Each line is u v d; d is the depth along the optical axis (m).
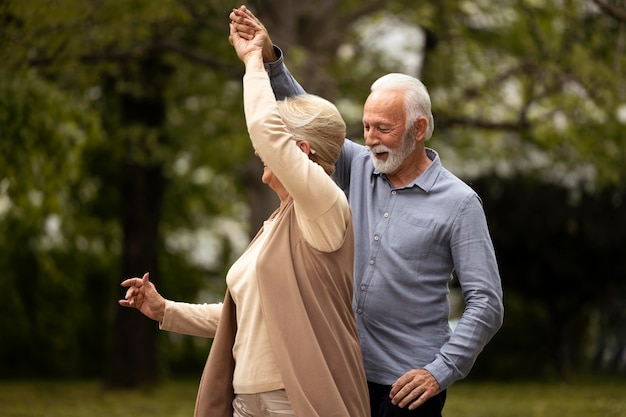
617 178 17.06
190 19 14.64
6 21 11.79
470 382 20.72
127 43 14.06
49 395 16.84
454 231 4.90
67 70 13.25
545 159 20.69
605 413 13.11
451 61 17.08
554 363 21.77
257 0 15.09
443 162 20.52
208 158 18.78
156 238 18.47
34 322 20.98
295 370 4.14
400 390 4.73
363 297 5.00
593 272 20.83
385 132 4.91
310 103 4.50
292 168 4.15
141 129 16.95
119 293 18.20
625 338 22.20
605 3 9.84
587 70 13.84
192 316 4.80
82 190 20.58
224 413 4.43
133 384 18.00
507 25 17.25
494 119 17.39
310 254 4.26
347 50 18.22
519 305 21.69
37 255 20.69
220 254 23.84
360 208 5.18
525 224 20.56
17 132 11.89
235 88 17.53
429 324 4.96
